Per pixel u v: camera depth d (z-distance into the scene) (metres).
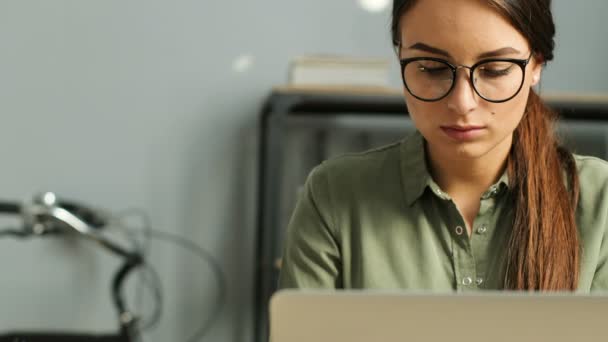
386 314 0.63
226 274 2.30
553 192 0.98
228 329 2.31
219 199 2.30
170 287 2.30
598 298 0.61
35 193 2.26
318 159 2.29
